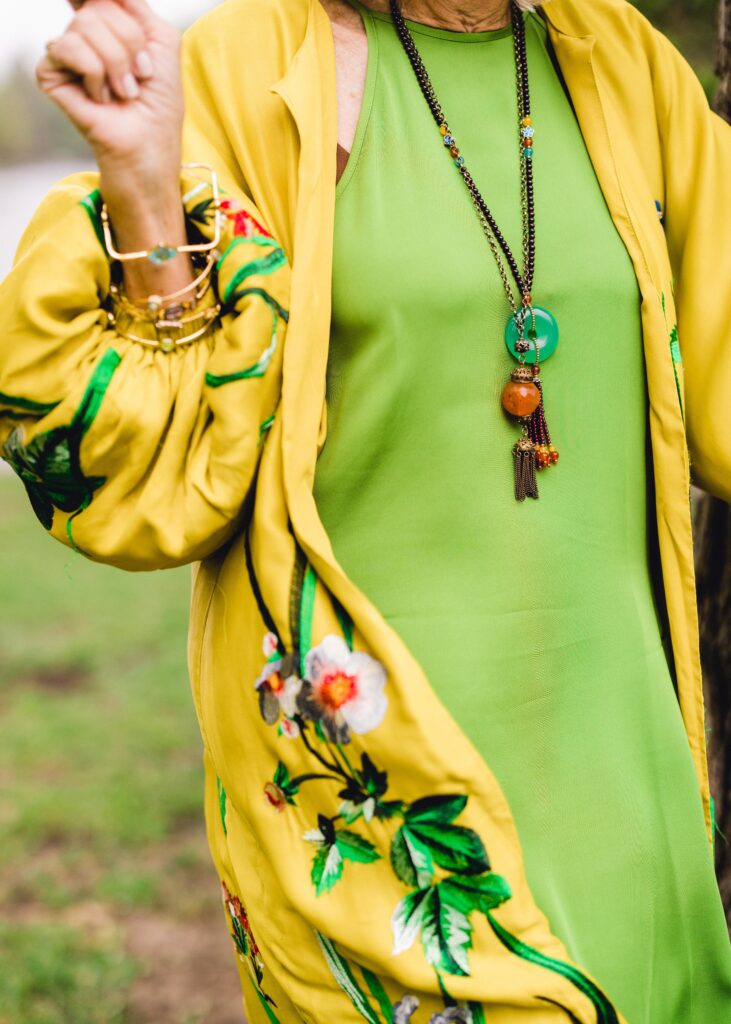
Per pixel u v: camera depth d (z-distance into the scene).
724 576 2.02
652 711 1.52
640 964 1.46
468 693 1.42
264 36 1.46
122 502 1.36
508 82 1.50
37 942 3.48
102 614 6.82
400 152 1.43
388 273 1.38
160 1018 3.18
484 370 1.42
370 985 1.37
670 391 1.51
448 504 1.43
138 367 1.33
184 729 5.07
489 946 1.32
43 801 4.38
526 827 1.43
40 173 32.69
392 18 1.47
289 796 1.38
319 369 1.38
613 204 1.49
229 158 1.43
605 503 1.50
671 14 2.26
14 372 1.30
